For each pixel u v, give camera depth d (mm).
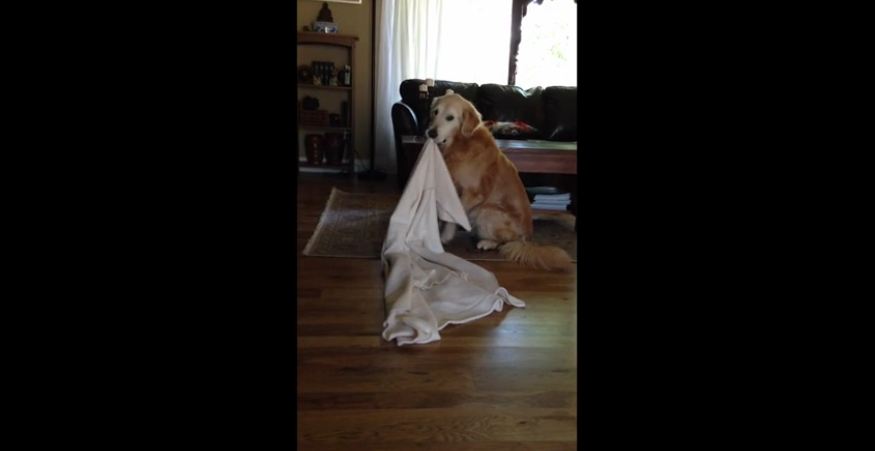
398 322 1526
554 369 1351
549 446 1045
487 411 1153
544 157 2561
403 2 4430
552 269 2189
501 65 4641
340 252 2299
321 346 1419
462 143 2318
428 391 1222
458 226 2711
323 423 1083
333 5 4449
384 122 4555
